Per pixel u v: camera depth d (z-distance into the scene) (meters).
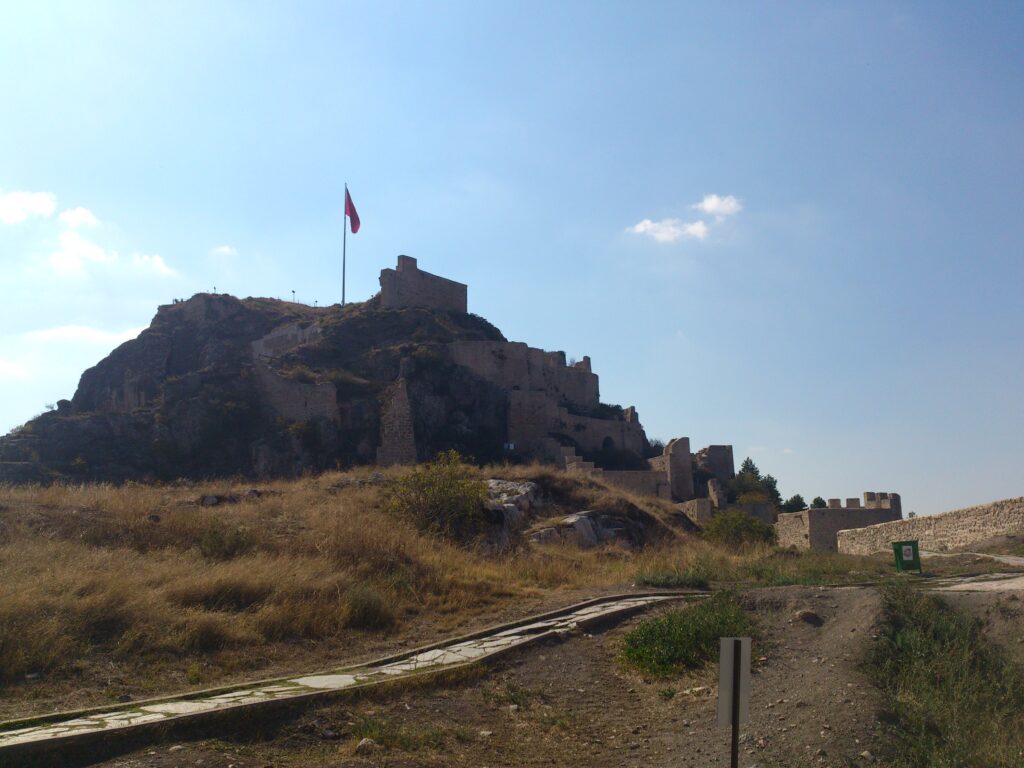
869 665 9.77
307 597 13.57
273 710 8.50
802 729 8.41
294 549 16.67
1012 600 11.25
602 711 10.09
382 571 16.22
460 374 72.56
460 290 90.19
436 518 22.72
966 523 26.78
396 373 70.31
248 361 71.06
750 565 20.48
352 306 86.44
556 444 70.56
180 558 15.05
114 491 21.73
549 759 8.41
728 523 35.09
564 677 11.29
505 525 24.44
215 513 19.75
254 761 7.39
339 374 67.44
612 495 31.17
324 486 27.06
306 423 61.78
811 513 40.22
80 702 8.66
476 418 71.75
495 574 18.08
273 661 11.08
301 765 7.41
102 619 10.95
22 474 50.38
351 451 61.56
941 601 11.70
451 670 10.69
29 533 15.77
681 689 10.65
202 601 12.61
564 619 13.97
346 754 7.83
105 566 13.48
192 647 11.02
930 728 8.30
